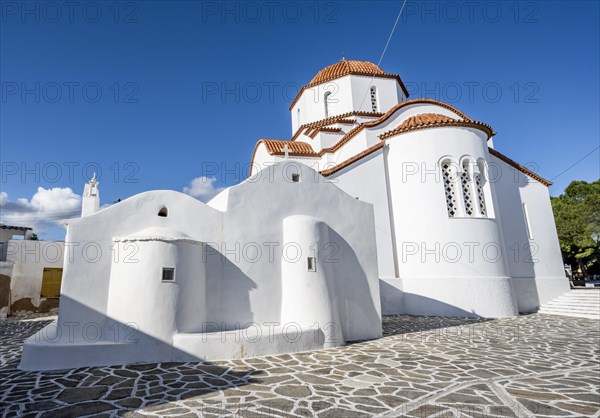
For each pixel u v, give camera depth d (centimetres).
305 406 468
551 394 517
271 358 727
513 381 580
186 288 744
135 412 447
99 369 636
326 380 581
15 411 449
